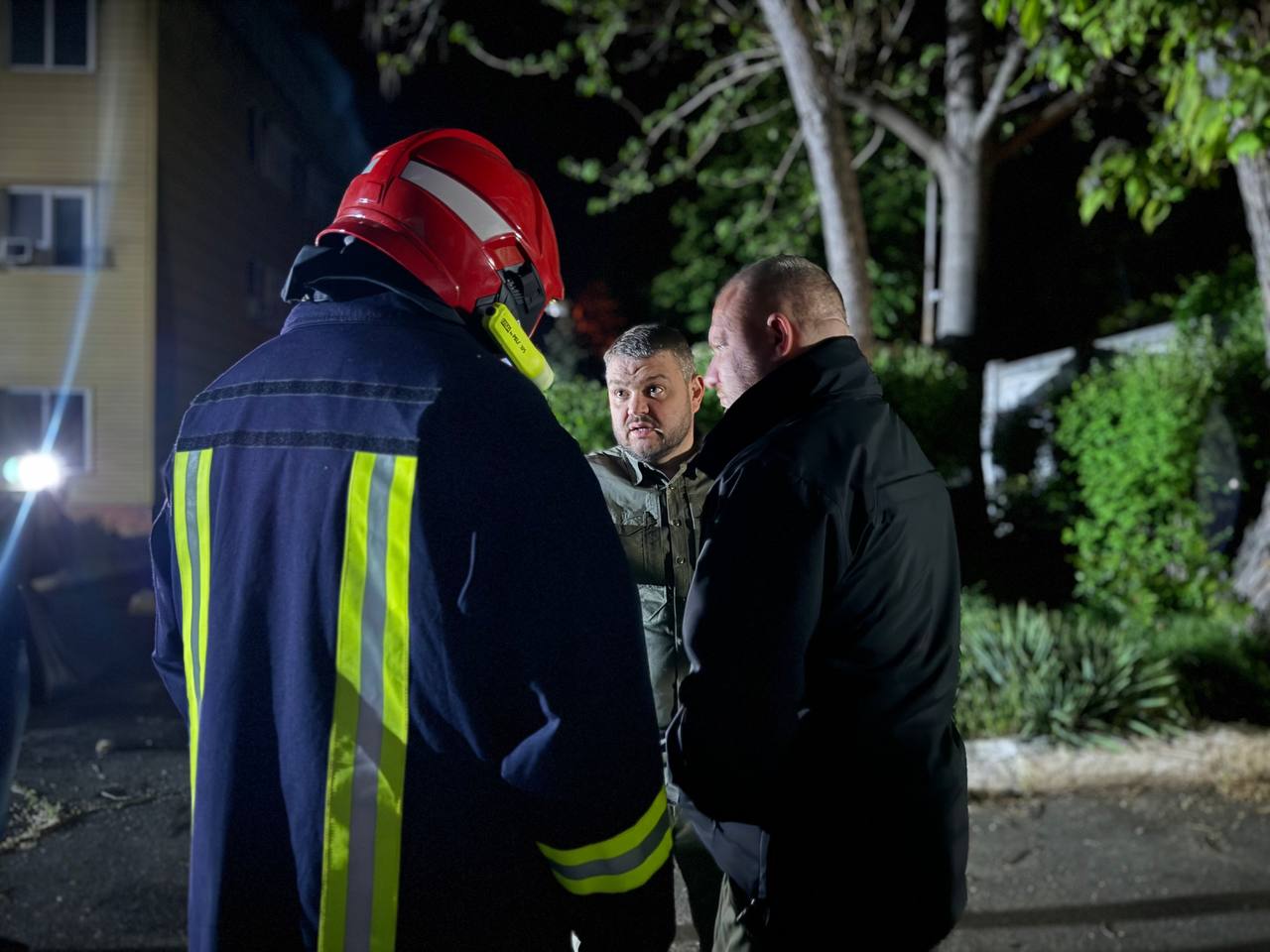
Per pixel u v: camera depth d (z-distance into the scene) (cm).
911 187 1694
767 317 194
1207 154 530
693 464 198
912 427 793
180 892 383
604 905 141
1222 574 682
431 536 132
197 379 1717
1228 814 456
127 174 1541
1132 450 686
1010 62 923
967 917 367
